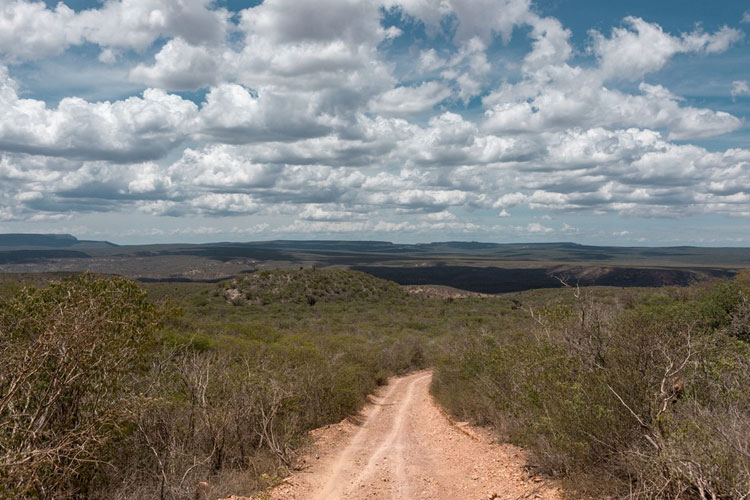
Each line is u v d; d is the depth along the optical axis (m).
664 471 5.78
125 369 7.62
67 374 6.20
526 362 10.79
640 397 6.94
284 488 8.62
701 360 7.29
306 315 65.38
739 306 13.61
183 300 62.66
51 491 6.10
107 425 7.10
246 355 14.35
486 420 14.96
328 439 13.58
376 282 96.69
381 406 21.30
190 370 9.63
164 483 7.17
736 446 5.31
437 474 9.92
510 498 7.68
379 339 45.12
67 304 6.77
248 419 10.39
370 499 8.27
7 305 6.79
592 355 8.41
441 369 21.77
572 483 7.16
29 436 5.68
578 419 7.21
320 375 16.27
